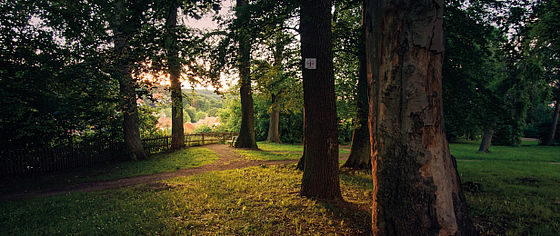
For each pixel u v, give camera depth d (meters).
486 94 6.70
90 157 11.33
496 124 6.77
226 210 4.88
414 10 2.19
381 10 2.35
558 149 20.83
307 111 5.52
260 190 6.26
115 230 4.06
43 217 4.78
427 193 2.24
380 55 2.41
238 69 7.75
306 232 3.88
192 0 4.34
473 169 9.73
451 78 6.84
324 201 5.16
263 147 19.55
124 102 8.42
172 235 3.87
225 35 6.77
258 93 12.27
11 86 7.92
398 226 2.34
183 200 5.55
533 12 6.30
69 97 9.79
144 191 6.56
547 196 5.72
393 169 2.36
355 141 9.82
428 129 2.24
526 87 16.66
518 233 3.81
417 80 2.22
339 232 3.87
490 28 6.89
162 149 16.36
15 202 5.90
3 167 8.79
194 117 62.19
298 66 8.95
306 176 5.60
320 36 5.27
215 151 16.00
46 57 7.84
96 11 8.95
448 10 6.66
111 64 5.96
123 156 12.62
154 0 4.27
